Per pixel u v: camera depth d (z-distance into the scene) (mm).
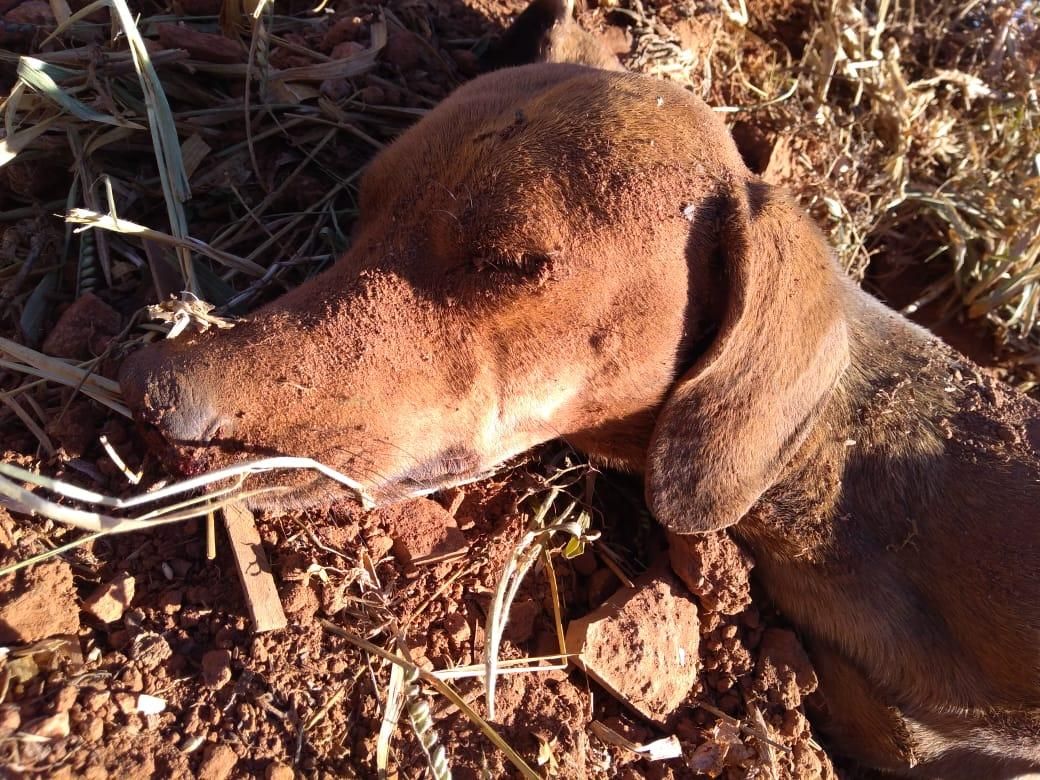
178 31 318
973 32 507
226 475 208
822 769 288
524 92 261
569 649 265
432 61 383
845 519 303
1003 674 294
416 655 246
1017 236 450
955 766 316
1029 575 288
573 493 301
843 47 466
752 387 258
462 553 264
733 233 250
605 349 249
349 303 228
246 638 231
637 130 246
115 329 272
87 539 209
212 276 290
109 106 291
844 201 445
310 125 342
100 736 204
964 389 320
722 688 285
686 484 264
